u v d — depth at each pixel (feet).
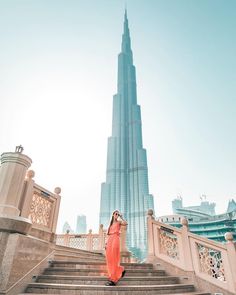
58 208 27.48
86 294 15.89
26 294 15.33
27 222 16.58
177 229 25.86
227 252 21.33
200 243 23.70
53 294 15.65
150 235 28.35
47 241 23.24
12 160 17.81
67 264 21.63
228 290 20.12
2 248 15.05
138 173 614.75
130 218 568.82
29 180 22.57
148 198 575.79
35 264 18.43
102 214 583.17
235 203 492.13
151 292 17.11
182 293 18.35
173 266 24.27
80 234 46.06
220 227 224.74
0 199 16.40
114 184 613.93
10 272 14.62
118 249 18.29
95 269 20.36
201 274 22.26
